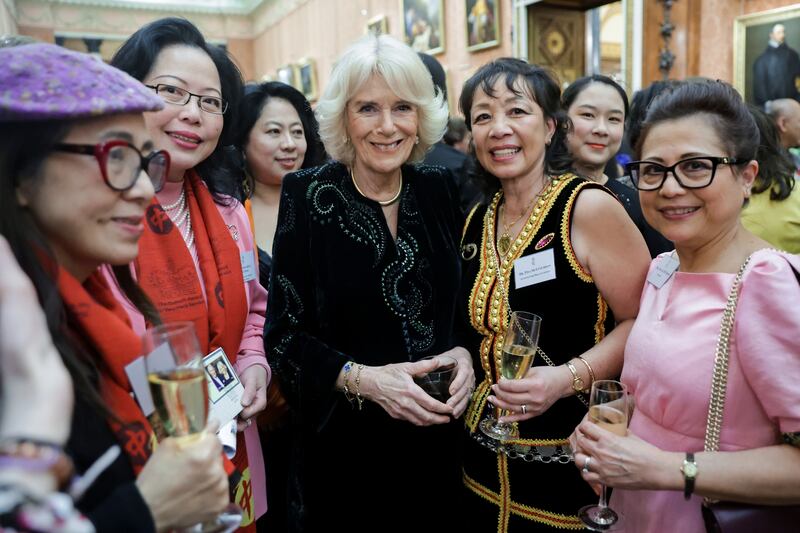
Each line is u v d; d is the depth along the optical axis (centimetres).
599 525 124
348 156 175
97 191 81
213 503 79
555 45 638
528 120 154
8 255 66
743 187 112
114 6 1414
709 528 105
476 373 168
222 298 160
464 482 171
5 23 1153
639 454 104
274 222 279
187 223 166
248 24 1583
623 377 126
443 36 782
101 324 88
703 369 107
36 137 77
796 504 100
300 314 171
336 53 1127
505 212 168
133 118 85
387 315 170
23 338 62
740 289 105
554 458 148
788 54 432
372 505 175
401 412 152
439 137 177
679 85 116
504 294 157
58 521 54
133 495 72
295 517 181
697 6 500
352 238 170
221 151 185
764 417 104
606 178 278
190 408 83
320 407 162
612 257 145
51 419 59
